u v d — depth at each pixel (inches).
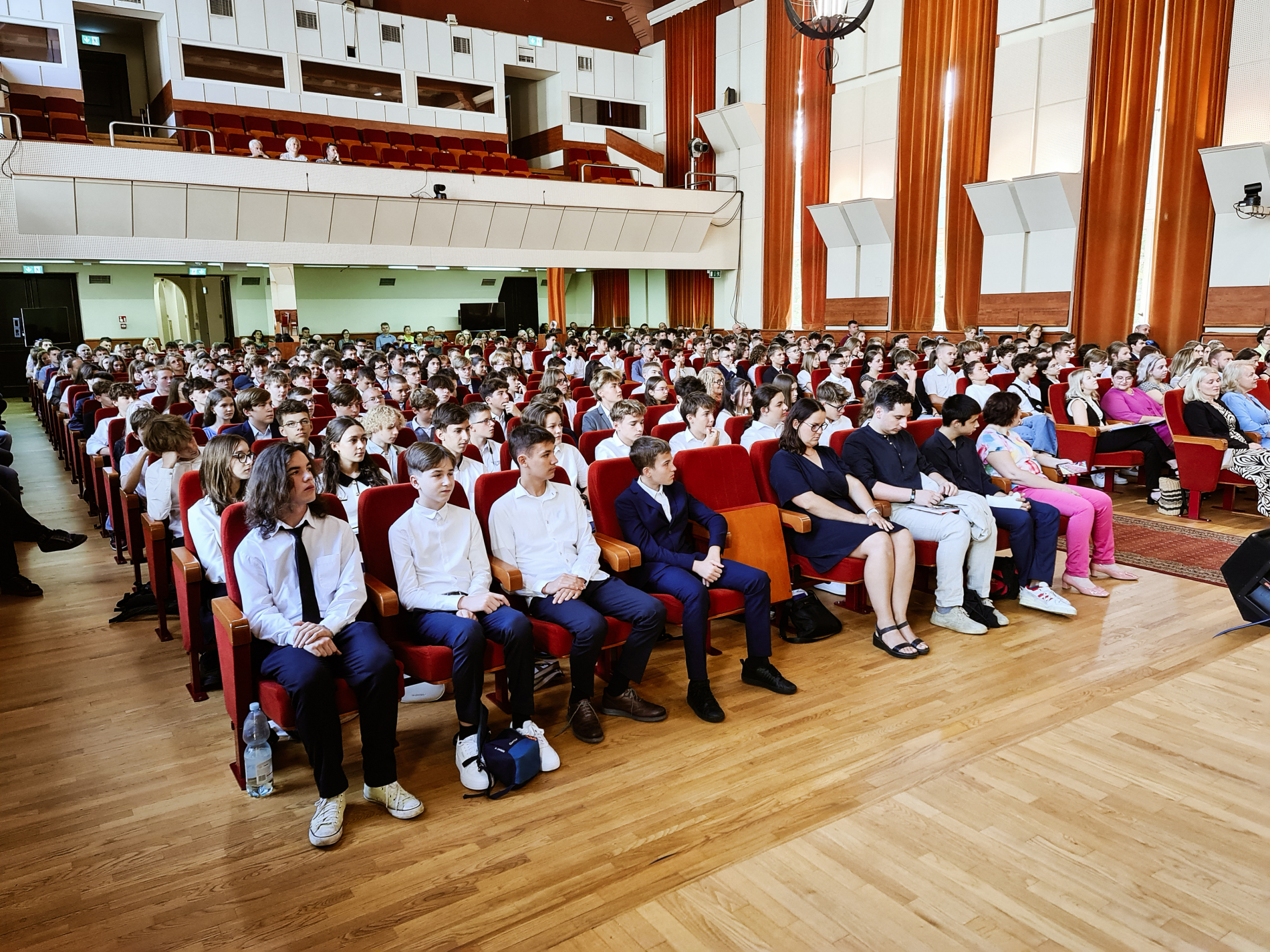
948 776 92.3
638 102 756.6
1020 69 462.9
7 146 436.1
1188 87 391.2
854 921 71.1
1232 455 213.8
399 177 544.4
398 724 118.8
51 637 149.0
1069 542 163.6
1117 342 381.7
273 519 97.8
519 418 208.4
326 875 84.9
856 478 150.9
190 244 495.8
